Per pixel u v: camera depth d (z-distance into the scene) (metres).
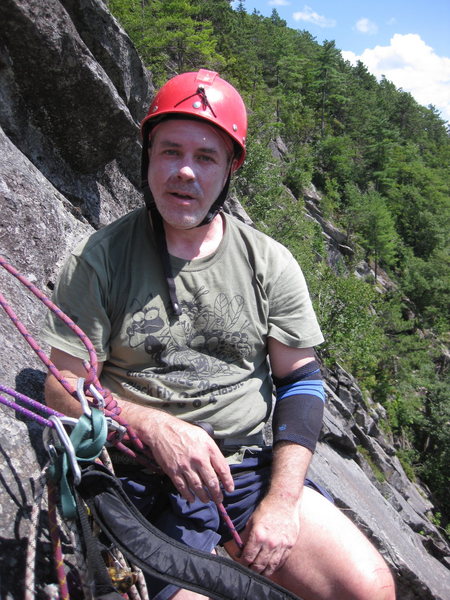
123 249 2.08
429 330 65.94
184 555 1.64
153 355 2.07
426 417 45.50
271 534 1.97
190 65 43.66
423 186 101.12
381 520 13.76
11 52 4.65
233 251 2.17
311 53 135.00
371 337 32.31
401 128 135.50
